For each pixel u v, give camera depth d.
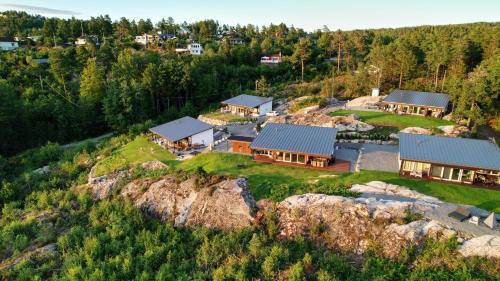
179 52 146.62
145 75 94.81
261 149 48.81
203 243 36.34
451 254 30.22
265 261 31.66
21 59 109.31
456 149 44.28
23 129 78.25
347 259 32.44
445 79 83.00
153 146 61.84
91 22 171.62
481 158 41.94
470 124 61.59
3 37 141.88
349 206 35.84
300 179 43.44
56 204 48.88
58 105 82.19
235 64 133.88
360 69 95.38
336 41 130.00
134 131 77.69
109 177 52.09
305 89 103.81
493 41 83.94
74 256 35.28
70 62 106.00
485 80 60.69
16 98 80.12
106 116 85.12
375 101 77.50
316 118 68.06
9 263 36.59
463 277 28.58
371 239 33.19
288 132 52.41
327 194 39.03
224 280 30.88
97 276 31.81
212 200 41.00
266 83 116.50
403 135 48.88
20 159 69.88
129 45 148.12
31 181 56.47
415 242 31.72
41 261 36.19
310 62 132.38
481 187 40.47
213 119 82.38
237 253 34.44
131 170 52.69
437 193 38.97
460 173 41.66
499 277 28.06
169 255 34.69
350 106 76.50
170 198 43.94
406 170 44.28
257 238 34.78
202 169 45.62
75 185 54.47
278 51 149.00
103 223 42.03
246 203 39.28
